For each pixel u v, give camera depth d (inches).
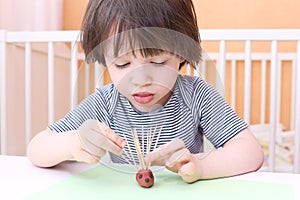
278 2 75.7
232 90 76.1
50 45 50.4
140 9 21.8
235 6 76.5
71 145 22.6
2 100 51.3
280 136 73.5
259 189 19.8
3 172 23.0
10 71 53.7
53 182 20.9
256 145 25.1
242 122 25.7
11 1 60.4
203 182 21.2
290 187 20.1
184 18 23.4
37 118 60.7
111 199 18.1
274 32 44.1
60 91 67.1
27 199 17.8
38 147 24.8
